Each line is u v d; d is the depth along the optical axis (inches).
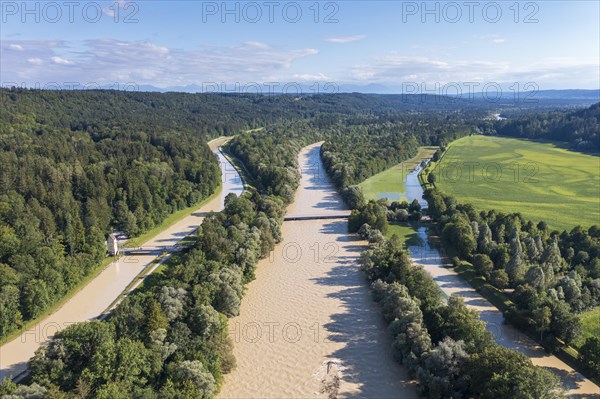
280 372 3634.4
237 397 3361.2
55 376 2962.6
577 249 5506.9
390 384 3469.5
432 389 3090.6
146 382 3080.7
